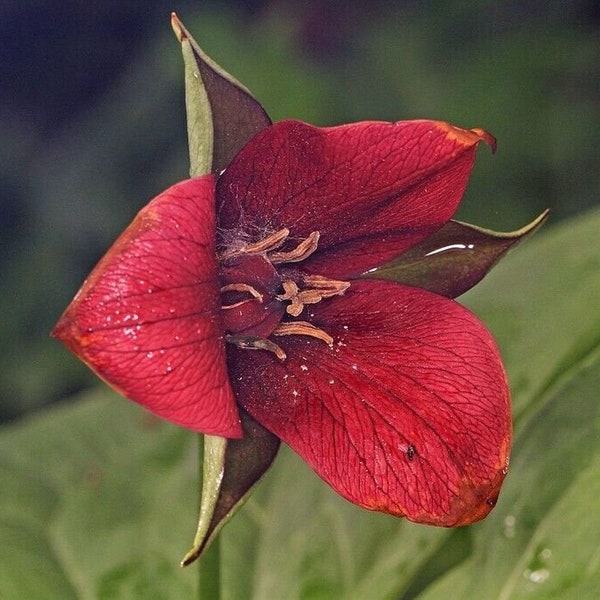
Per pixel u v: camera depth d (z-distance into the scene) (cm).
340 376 33
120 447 42
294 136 33
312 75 60
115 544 40
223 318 34
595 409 38
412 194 33
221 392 32
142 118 67
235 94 33
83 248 64
